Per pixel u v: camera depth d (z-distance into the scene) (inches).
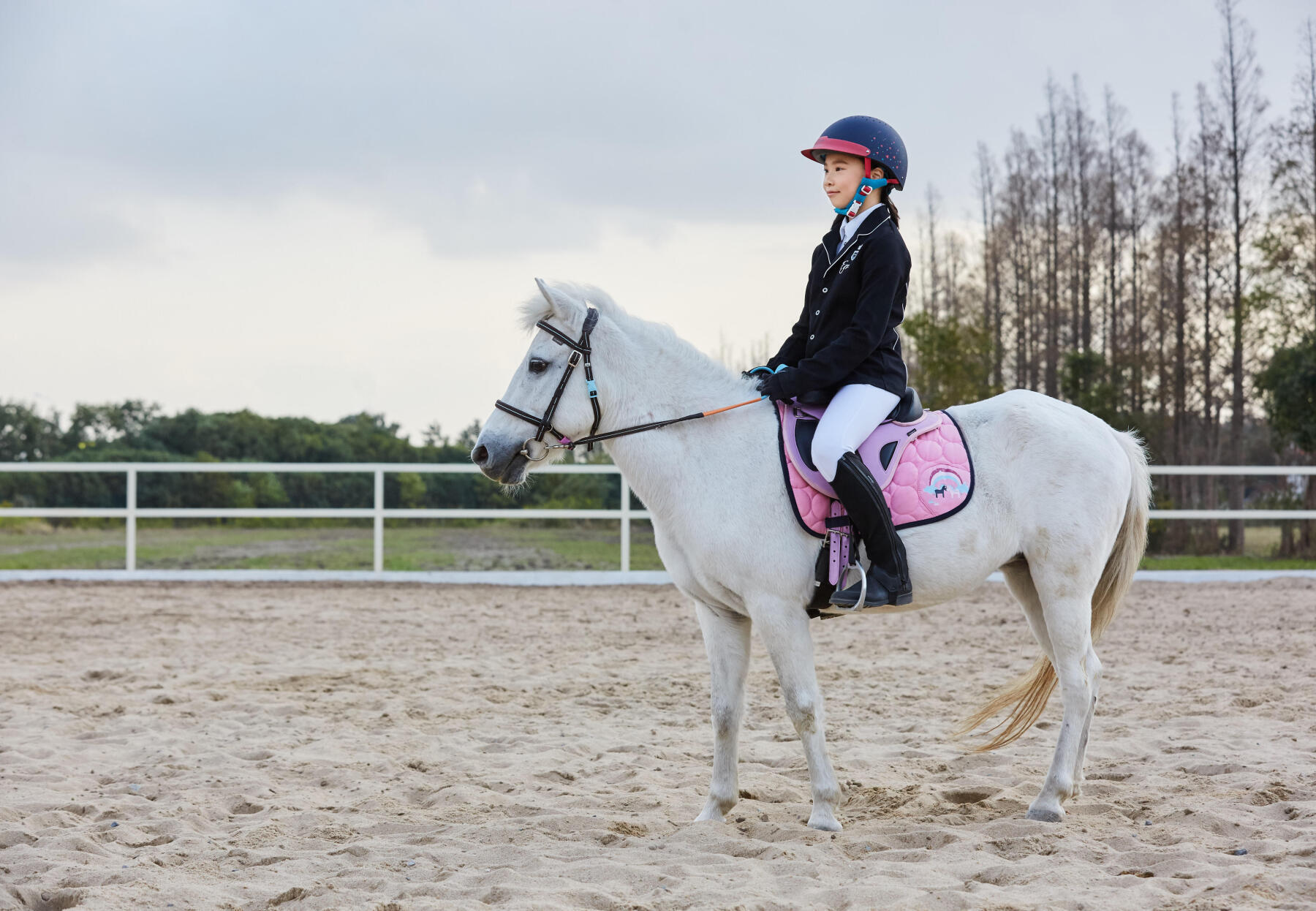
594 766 202.4
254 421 1328.7
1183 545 1006.4
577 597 482.6
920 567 157.0
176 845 154.1
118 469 529.7
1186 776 184.1
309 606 445.7
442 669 307.7
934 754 207.6
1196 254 1228.5
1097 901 123.1
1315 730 216.5
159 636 366.3
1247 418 1181.1
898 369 161.5
